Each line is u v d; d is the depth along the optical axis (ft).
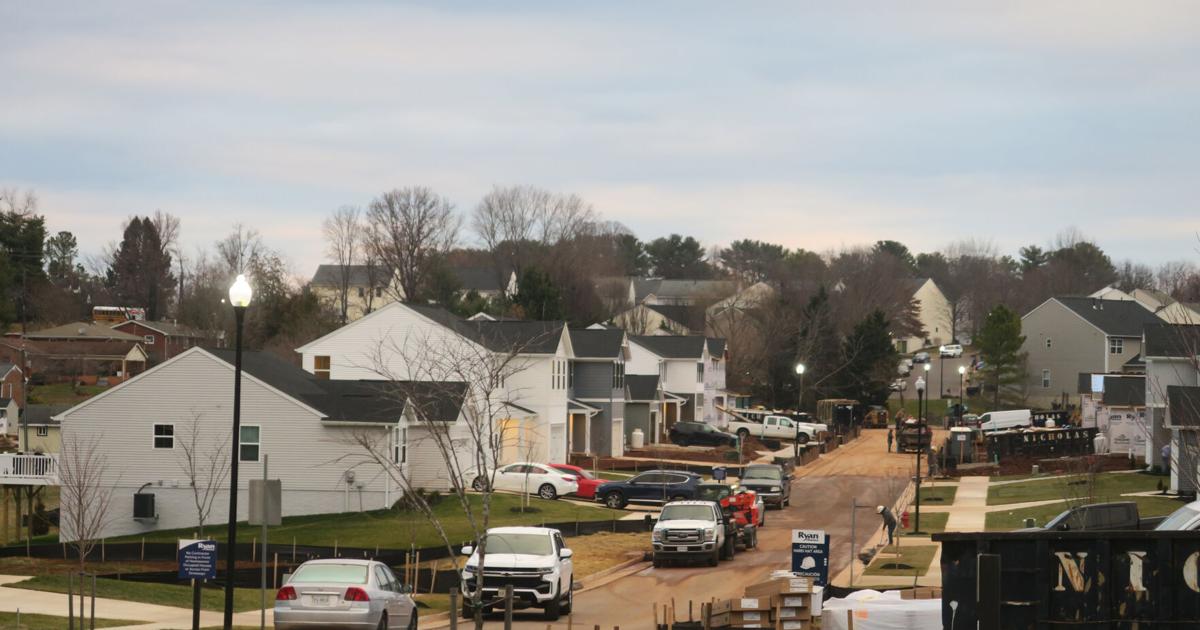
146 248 623.36
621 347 332.80
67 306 545.85
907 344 643.04
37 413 338.13
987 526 197.67
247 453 218.38
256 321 456.45
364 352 277.44
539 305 445.37
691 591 143.33
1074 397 469.98
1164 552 63.10
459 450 235.20
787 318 481.46
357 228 520.42
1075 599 63.62
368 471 215.51
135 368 469.16
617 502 230.89
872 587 139.03
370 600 95.30
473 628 115.55
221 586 146.72
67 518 206.49
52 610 118.93
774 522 214.90
